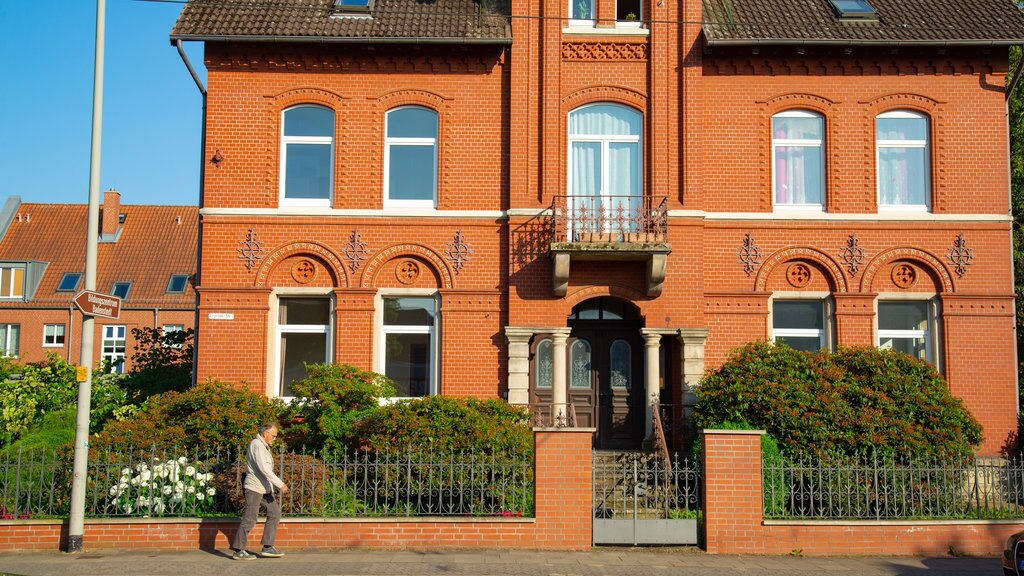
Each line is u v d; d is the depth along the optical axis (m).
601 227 16.94
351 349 16.98
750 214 17.39
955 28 17.66
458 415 13.09
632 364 17.80
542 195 17.20
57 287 45.91
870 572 11.10
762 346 15.08
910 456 13.20
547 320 16.89
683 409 16.64
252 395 14.12
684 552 11.98
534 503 12.08
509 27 17.64
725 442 12.18
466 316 17.09
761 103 17.70
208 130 17.34
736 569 11.07
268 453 11.34
